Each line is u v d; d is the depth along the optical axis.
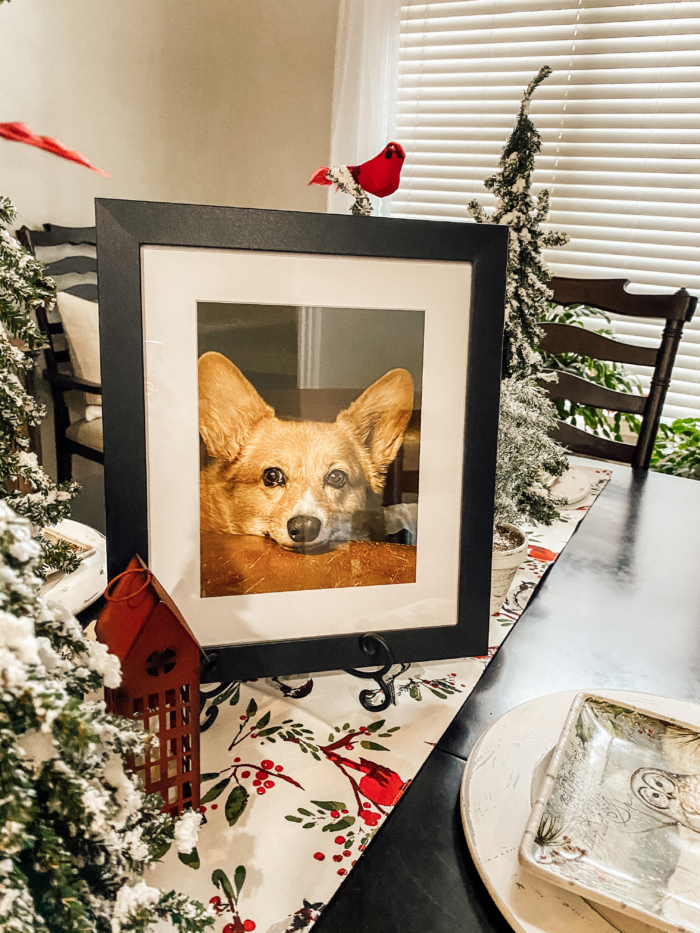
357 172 0.68
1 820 0.26
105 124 2.42
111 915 0.32
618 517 1.20
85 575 0.72
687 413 2.49
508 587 0.81
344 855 0.48
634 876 0.43
